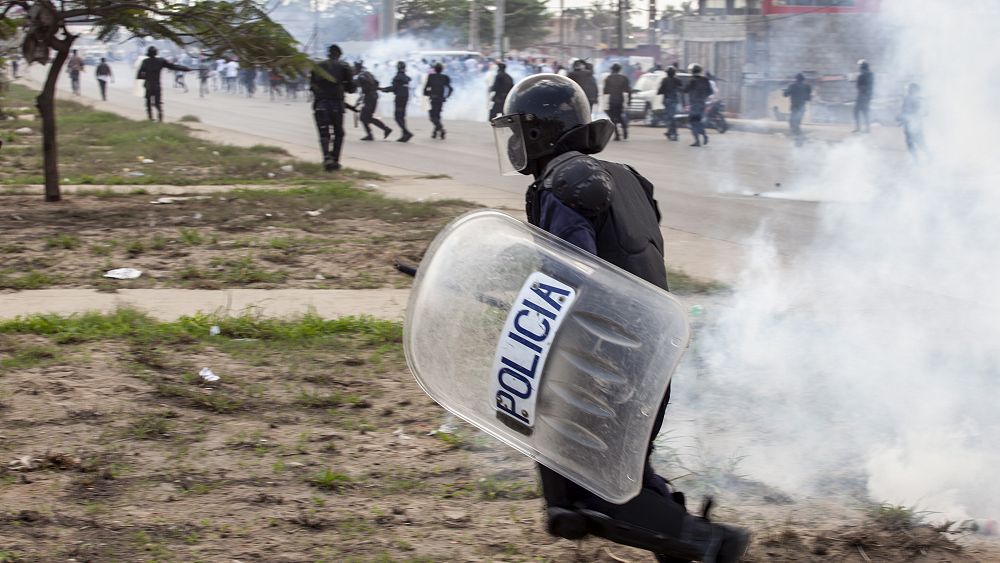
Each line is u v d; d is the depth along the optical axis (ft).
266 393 18.10
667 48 245.86
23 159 61.11
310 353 20.70
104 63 133.80
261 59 42.65
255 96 173.37
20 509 13.03
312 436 16.05
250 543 12.29
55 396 17.44
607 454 9.56
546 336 9.53
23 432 15.75
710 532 9.93
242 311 24.25
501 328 9.74
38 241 33.14
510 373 9.69
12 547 11.97
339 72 54.95
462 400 10.07
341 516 13.15
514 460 15.19
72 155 63.52
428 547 12.28
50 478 14.08
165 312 24.22
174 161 60.34
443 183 51.47
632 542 9.93
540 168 10.89
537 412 9.63
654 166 66.03
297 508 13.35
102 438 15.61
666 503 10.00
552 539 12.51
